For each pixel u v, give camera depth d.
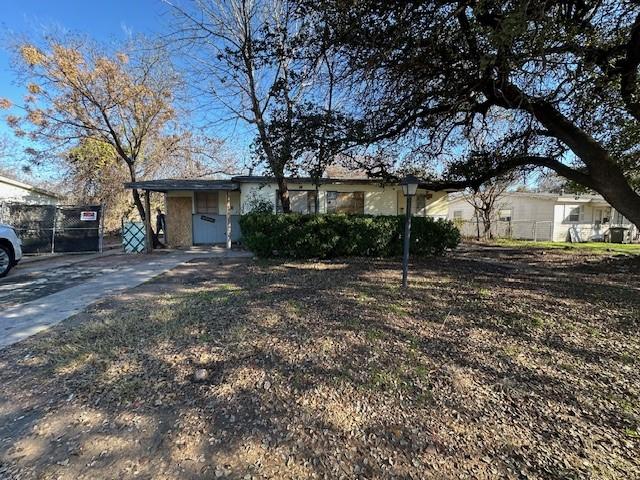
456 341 3.51
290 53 7.62
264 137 9.57
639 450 1.96
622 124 7.18
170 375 2.81
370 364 2.98
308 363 3.00
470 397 2.51
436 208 15.13
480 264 8.95
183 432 2.12
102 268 8.52
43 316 4.44
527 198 21.34
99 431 2.13
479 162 9.88
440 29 5.21
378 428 2.16
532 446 2.00
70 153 18.25
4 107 11.99
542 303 4.96
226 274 7.42
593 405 2.42
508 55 4.52
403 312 4.45
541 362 3.07
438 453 1.95
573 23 4.78
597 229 20.44
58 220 11.95
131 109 12.74
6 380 2.77
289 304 4.76
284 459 1.90
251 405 2.40
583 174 7.97
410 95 7.20
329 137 8.12
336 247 9.80
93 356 3.17
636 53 5.65
